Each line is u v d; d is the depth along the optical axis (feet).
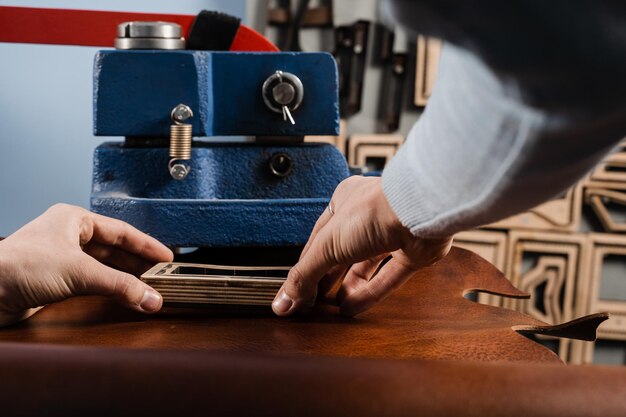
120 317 2.67
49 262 2.57
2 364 1.94
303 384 1.86
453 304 2.84
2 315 2.56
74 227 2.76
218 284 2.69
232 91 3.38
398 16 1.22
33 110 5.75
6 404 1.92
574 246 6.19
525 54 1.28
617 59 1.28
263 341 2.50
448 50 1.79
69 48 5.68
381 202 2.30
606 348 6.43
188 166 3.31
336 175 3.42
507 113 1.54
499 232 6.22
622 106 1.42
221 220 3.16
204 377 1.89
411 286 3.02
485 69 1.39
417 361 1.94
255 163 3.39
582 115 1.42
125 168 3.31
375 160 6.20
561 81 1.33
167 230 3.15
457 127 1.77
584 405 1.78
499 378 1.84
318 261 2.53
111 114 3.30
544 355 2.43
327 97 3.41
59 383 1.91
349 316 2.71
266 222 3.17
